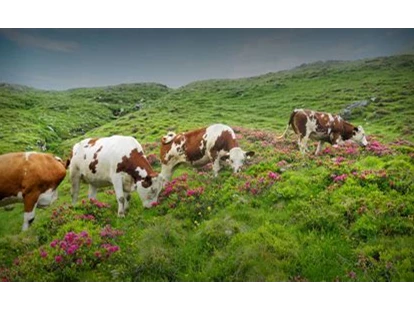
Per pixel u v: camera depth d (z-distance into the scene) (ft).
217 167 51.08
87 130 193.16
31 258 29.99
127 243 32.50
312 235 30.99
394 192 36.55
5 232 46.65
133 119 168.55
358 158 55.11
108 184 44.65
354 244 29.68
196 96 261.85
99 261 29.50
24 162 36.99
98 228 35.42
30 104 264.72
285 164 50.67
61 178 40.06
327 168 45.29
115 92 395.96
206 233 32.01
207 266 28.25
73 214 39.14
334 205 34.88
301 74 298.76
